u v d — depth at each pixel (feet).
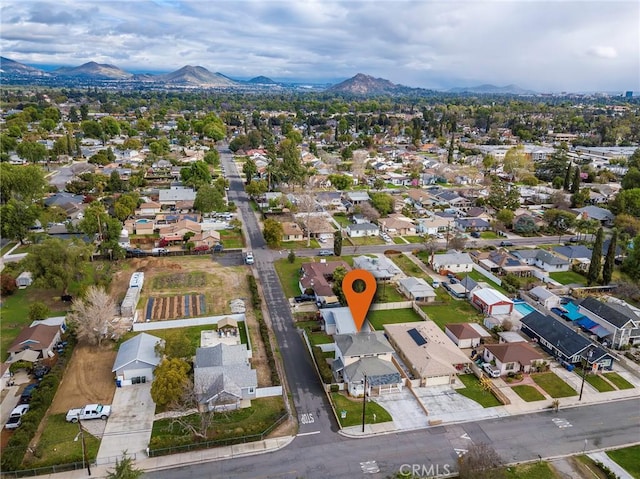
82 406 179.83
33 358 204.64
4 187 395.34
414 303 266.57
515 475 151.74
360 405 185.06
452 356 208.64
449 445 164.86
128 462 138.00
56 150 652.07
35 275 251.80
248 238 376.27
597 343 231.30
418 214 451.12
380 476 150.92
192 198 459.32
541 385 199.62
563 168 582.35
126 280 290.97
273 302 268.82
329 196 488.02
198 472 151.43
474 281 288.30
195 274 304.50
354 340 205.16
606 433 172.35
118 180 492.54
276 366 209.05
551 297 266.77
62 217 396.16
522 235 399.85
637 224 387.96
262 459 157.48
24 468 148.46
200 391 177.78
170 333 227.40
